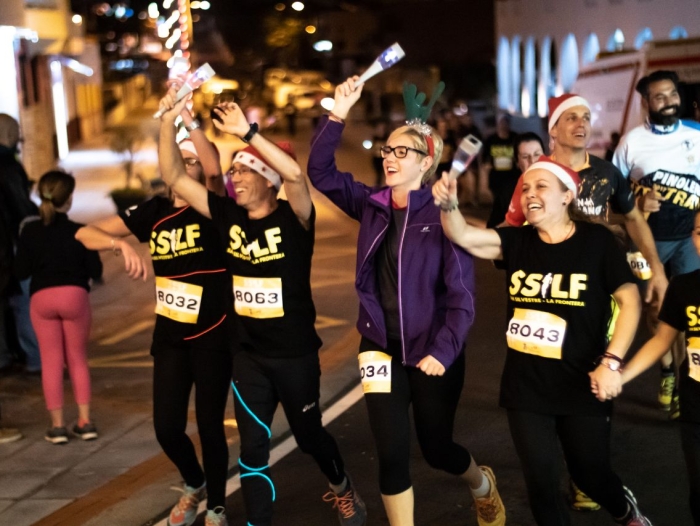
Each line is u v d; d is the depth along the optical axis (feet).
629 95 52.75
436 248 14.92
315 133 16.01
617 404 23.93
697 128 22.22
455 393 15.23
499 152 55.77
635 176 22.48
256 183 15.83
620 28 72.95
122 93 170.09
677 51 50.47
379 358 15.23
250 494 15.87
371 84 166.61
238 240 15.96
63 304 22.56
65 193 22.52
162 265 16.96
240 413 16.06
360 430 23.12
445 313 15.08
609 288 13.83
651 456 20.34
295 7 158.71
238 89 156.35
